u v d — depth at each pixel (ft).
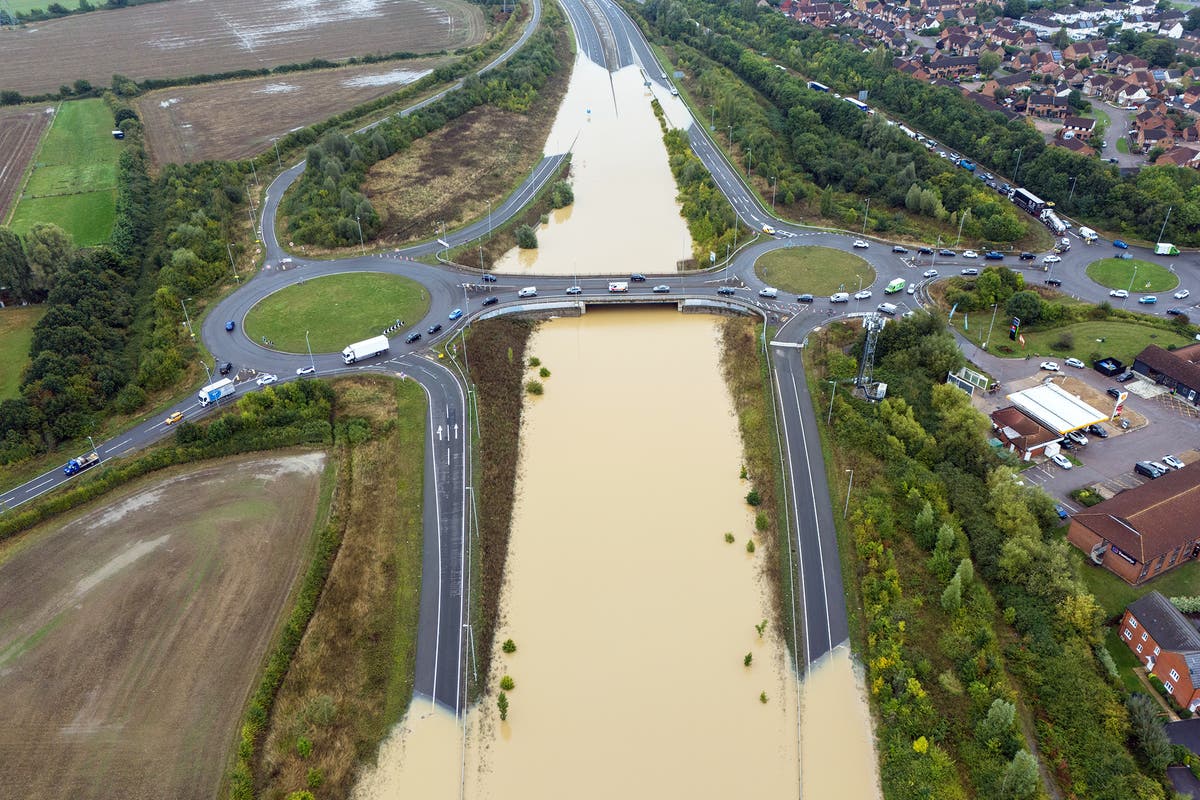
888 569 422.41
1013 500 441.68
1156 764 321.52
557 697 383.65
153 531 459.32
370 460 510.17
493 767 354.13
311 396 556.92
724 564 453.17
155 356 586.86
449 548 453.17
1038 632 378.53
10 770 338.75
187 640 395.34
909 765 340.39
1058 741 336.49
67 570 434.71
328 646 392.88
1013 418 519.60
